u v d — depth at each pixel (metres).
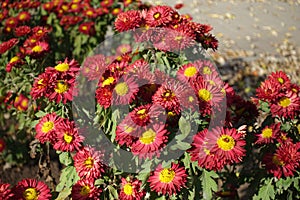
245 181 0.99
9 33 1.46
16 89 1.22
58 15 1.52
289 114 0.89
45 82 0.82
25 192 0.81
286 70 1.99
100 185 0.85
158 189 0.77
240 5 2.77
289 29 2.49
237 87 1.81
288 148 0.88
